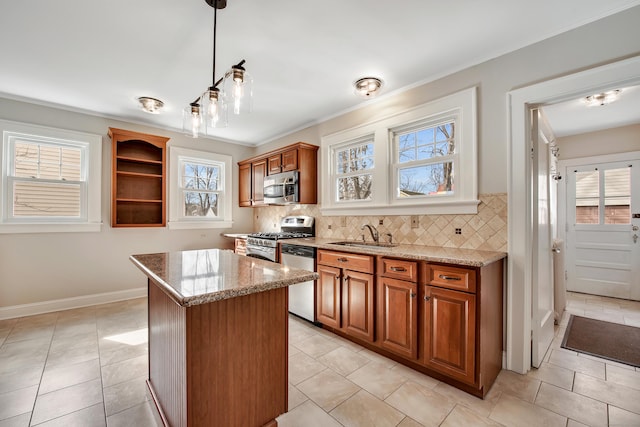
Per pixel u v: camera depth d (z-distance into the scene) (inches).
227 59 89.4
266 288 44.8
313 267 110.7
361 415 63.1
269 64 92.4
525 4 65.8
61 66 93.5
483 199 87.5
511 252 81.3
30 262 122.3
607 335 103.5
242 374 49.3
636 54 64.4
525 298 79.2
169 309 53.0
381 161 115.5
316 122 146.3
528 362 80.1
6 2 64.6
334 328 105.0
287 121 146.9
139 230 149.3
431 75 98.8
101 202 137.6
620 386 73.3
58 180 129.2
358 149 131.0
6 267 117.7
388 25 73.5
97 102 122.9
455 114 96.0
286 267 58.9
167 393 54.5
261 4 65.6
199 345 44.4
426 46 82.7
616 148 147.8
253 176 173.9
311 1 64.9
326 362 85.7
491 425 60.0
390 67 93.9
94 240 136.6
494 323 76.5
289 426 59.6
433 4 66.2
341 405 66.4
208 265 61.0
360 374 79.4
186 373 43.3
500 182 84.1
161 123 151.6
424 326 77.9
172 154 159.6
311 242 118.5
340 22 72.4
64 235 129.6
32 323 113.0
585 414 63.1
